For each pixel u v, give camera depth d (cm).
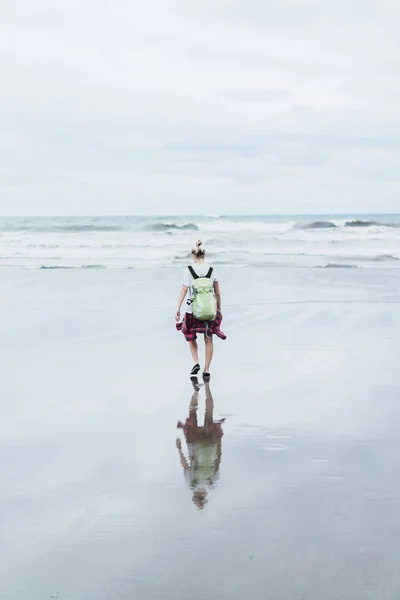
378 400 749
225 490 479
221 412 704
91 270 2408
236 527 415
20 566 369
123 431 637
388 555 376
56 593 339
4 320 1335
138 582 350
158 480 502
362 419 672
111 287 1872
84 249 3262
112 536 405
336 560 371
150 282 1986
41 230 4294
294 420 670
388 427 642
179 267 2517
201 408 720
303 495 468
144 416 691
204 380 856
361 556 375
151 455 564
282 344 1088
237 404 736
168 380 856
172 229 4116
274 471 520
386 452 564
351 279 2050
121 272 2317
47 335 1177
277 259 2811
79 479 505
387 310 1438
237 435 621
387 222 3969
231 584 346
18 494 475
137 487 488
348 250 3138
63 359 983
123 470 526
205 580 351
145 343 1104
